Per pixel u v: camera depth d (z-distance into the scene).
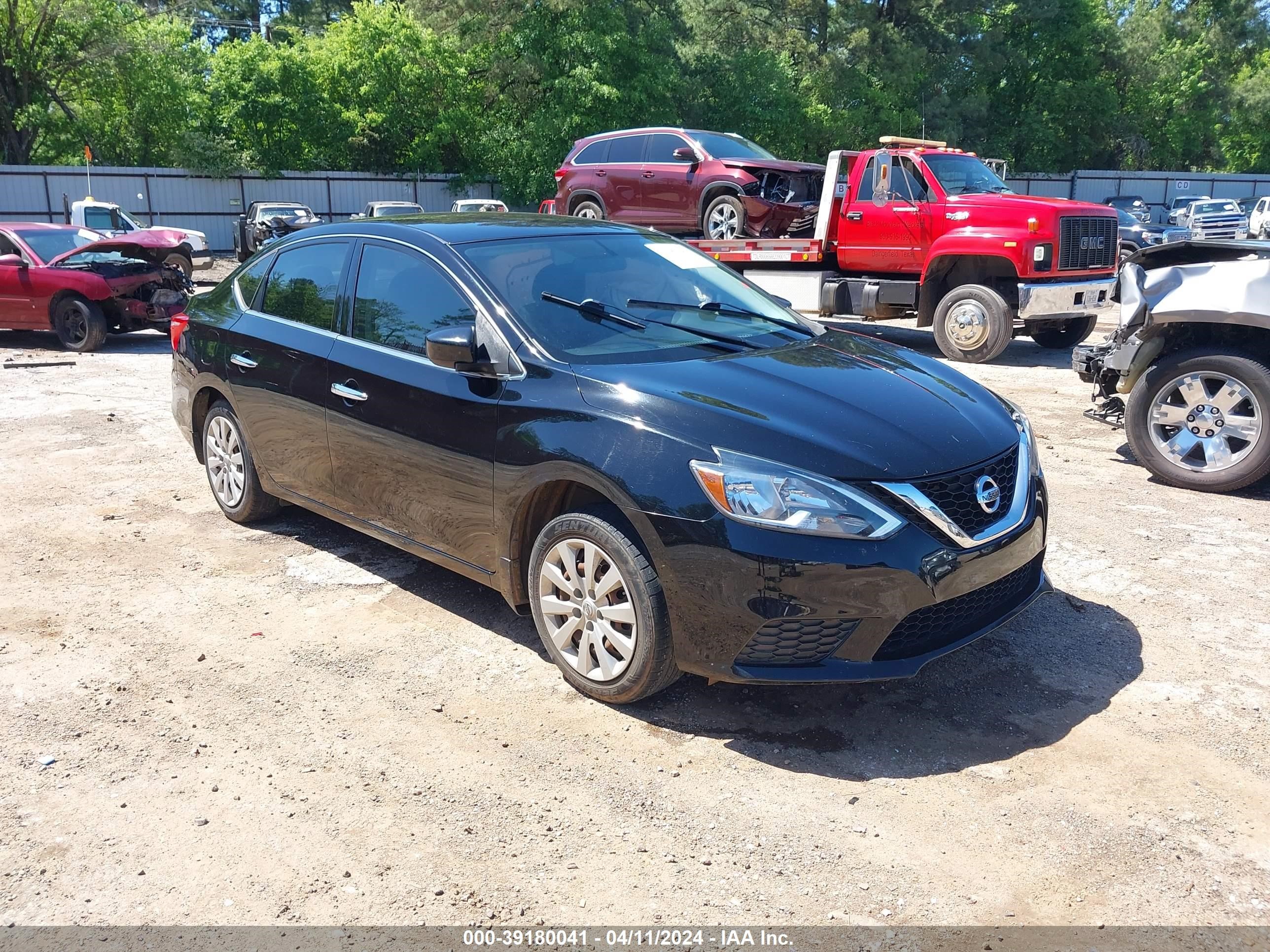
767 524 3.12
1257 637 4.16
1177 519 5.67
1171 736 3.41
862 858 2.79
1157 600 4.55
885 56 40.88
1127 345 6.41
